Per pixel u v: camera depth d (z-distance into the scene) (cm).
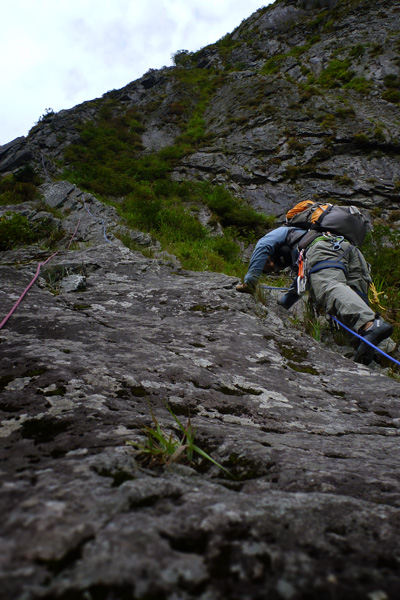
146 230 1058
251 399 145
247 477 81
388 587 43
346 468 85
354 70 2441
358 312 236
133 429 94
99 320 234
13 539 46
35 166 1528
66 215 971
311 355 225
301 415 139
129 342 191
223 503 58
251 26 3431
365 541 52
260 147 1870
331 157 1778
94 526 49
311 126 1955
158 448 81
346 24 2908
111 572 42
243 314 278
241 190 1666
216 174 1781
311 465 84
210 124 2328
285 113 2091
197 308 290
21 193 1077
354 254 279
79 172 1645
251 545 49
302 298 330
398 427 140
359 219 290
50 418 99
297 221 304
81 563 43
